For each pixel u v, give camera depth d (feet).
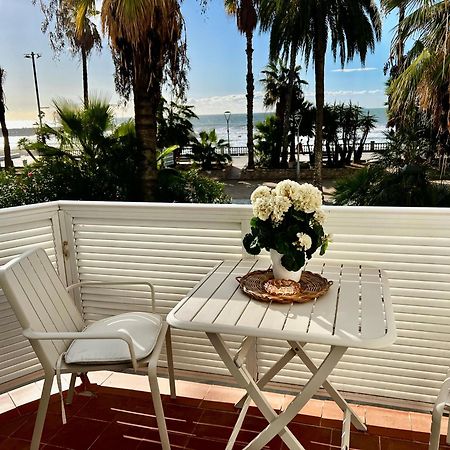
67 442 6.03
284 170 43.09
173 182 21.99
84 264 7.47
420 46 16.10
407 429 6.09
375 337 3.95
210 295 5.02
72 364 5.23
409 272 6.07
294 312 4.50
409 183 18.01
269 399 6.86
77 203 7.23
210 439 6.02
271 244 4.83
